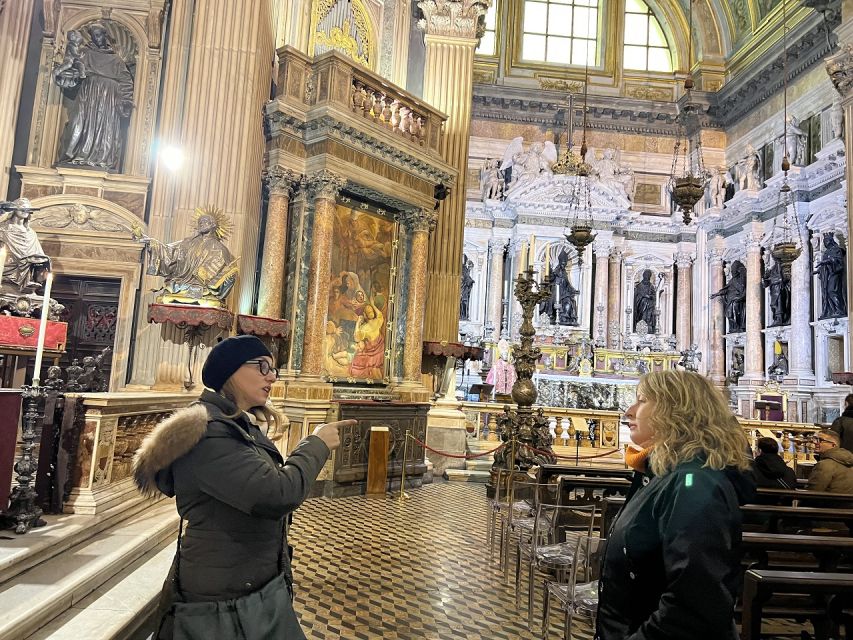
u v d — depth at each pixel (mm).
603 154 23469
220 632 1937
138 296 8492
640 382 2098
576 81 24562
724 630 1562
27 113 8844
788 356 19109
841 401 16812
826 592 2482
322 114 8961
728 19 23672
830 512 4070
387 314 10602
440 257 11688
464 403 12352
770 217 20188
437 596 4789
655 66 25047
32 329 6535
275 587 2088
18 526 3445
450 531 6957
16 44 8578
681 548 1610
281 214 9117
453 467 11047
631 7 25188
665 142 24391
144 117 9070
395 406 9688
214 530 2008
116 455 4449
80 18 9078
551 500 6070
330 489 8633
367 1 11734
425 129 10883
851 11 12930
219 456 1934
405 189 10383
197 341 7582
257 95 8578
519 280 9211
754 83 21375
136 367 8164
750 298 20516
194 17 8617
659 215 23797
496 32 24703
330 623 4129
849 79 12914
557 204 22016
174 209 8242
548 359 20203
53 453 3928
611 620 1880
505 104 23844
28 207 7020
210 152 8273
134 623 3049
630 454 2219
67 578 3145
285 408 8758
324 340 9320
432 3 12109
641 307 23094
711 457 1776
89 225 8539
